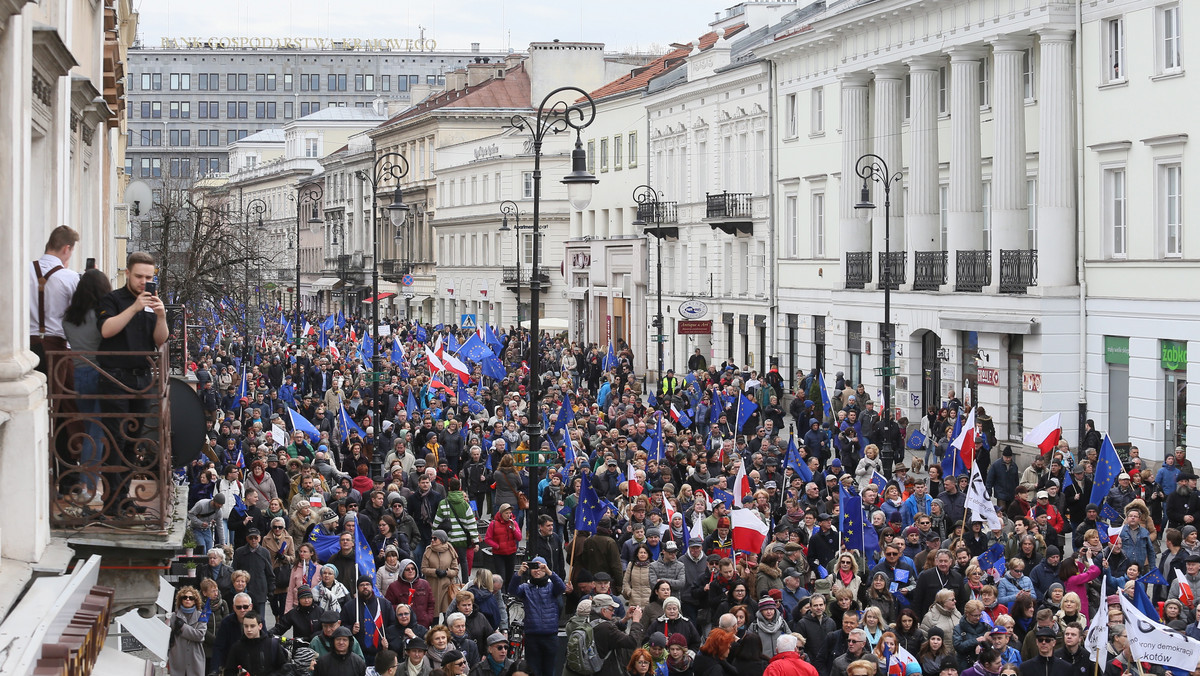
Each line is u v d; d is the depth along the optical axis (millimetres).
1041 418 38062
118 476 9500
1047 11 38375
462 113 106125
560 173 90312
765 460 27422
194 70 191500
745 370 57906
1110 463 24016
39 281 9781
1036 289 38250
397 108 142750
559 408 35406
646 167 73625
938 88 46094
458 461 30406
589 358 55906
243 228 68625
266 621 21234
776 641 14531
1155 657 14086
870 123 50562
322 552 19062
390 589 17422
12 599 7418
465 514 21094
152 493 9594
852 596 16125
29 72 8898
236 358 56781
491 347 54938
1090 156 37656
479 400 40750
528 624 17062
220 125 192375
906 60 46250
